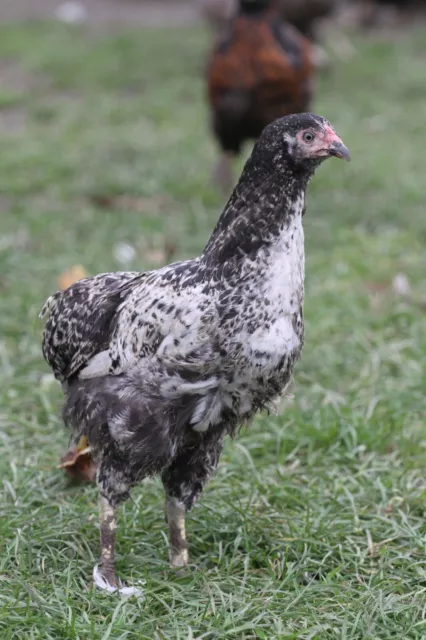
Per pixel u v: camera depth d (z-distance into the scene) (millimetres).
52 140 14398
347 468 6445
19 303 8820
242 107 10781
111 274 5305
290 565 5184
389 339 8414
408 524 5664
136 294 4816
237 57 10641
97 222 11188
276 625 4629
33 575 5137
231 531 5602
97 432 4832
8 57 19469
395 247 10445
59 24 22375
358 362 7926
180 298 4621
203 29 21969
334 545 5477
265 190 4621
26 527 5520
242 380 4672
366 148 14062
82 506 5867
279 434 6695
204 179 12594
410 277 9719
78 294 5180
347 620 4727
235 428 5008
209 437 4949
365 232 11039
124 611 4715
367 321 8617
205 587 4992
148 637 4547
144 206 11914
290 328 4680
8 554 5211
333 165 13188
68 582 4984
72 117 15719
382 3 22375
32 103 16672
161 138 14602
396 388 7438
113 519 5020
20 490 5969
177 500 5188
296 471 6414
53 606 4777
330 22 21328
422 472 6355
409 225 11219
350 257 10125
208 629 4633
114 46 20109
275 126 4637
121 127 15312
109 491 4938
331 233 10883
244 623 4672
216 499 5922
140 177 12711
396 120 15539
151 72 18500
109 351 4855
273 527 5648
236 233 4625
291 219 4656
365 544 5543
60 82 17875
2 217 11320
